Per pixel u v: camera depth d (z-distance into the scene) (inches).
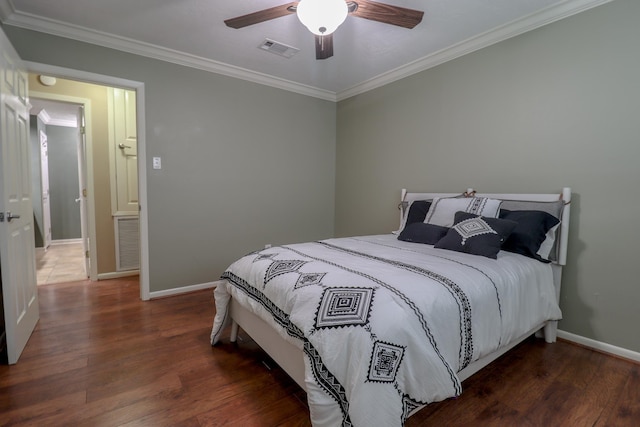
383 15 72.7
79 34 99.0
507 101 98.3
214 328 81.5
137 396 62.2
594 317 83.1
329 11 65.6
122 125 144.6
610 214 79.7
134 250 150.3
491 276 63.7
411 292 51.3
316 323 49.3
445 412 58.2
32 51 93.7
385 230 142.3
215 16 91.7
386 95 138.4
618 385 67.0
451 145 114.3
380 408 42.0
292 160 152.5
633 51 75.0
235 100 133.3
